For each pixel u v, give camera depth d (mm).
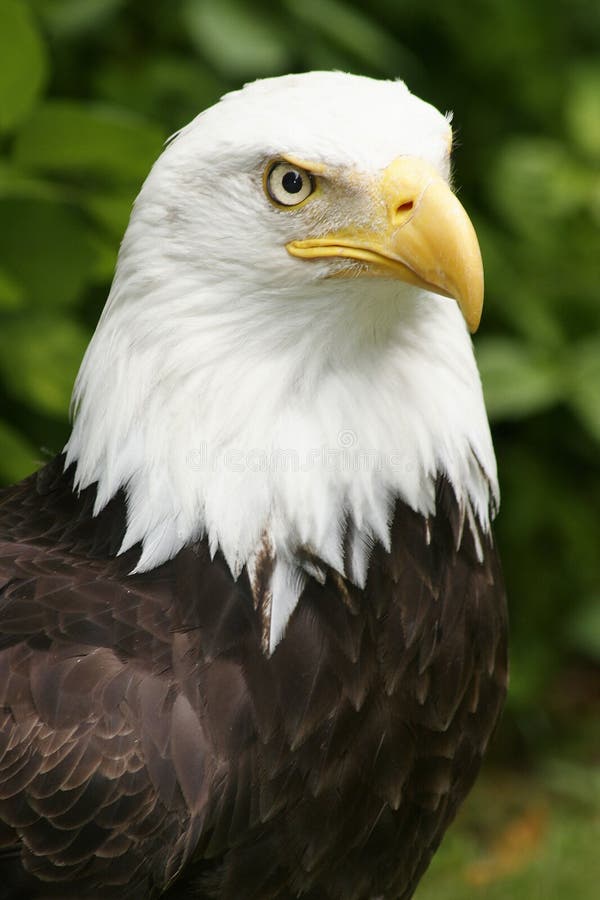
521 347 12602
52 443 11852
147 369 6977
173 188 6914
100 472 7164
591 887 11672
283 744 6758
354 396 6973
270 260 6844
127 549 7039
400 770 7090
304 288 6848
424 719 7160
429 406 7090
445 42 14031
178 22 12492
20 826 6539
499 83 14133
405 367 7051
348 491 6953
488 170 13719
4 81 9469
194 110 12203
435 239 6633
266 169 6789
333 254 6793
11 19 9273
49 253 10109
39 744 6535
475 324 6668
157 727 6578
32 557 7145
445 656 7219
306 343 6922
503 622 7633
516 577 13906
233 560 6852
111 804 6520
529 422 13930
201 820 6594
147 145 9570
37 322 10344
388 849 7238
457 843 12414
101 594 6895
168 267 6953
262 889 6941
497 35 13812
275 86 7000
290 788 6809
